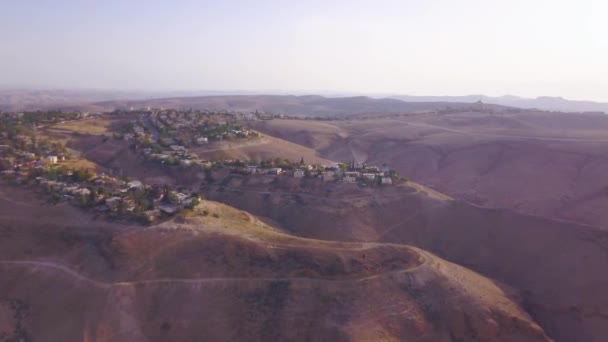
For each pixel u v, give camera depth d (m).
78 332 71.25
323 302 74.38
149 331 71.31
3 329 73.25
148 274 79.12
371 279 78.81
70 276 80.00
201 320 72.25
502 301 81.81
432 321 74.06
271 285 76.88
